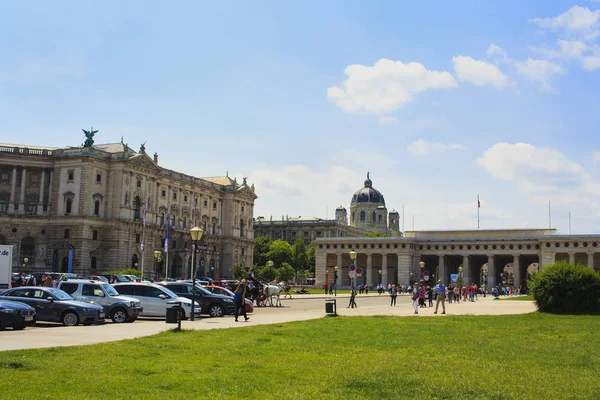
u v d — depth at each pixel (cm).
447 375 2288
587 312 6031
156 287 5159
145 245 16162
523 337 3694
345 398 1880
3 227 14925
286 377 2211
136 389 1938
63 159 15188
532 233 17788
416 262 18850
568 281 6056
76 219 14825
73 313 4259
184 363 2444
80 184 14975
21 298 4297
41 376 2077
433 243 18588
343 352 2903
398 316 5559
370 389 2023
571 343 3369
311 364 2503
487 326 4478
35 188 15525
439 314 6056
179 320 3706
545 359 2741
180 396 1859
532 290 6325
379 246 18812
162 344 2978
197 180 19050
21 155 15212
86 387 1939
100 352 2650
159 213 17112
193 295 4722
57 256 14912
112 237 15275
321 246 19600
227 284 8688
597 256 17162
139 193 16112
